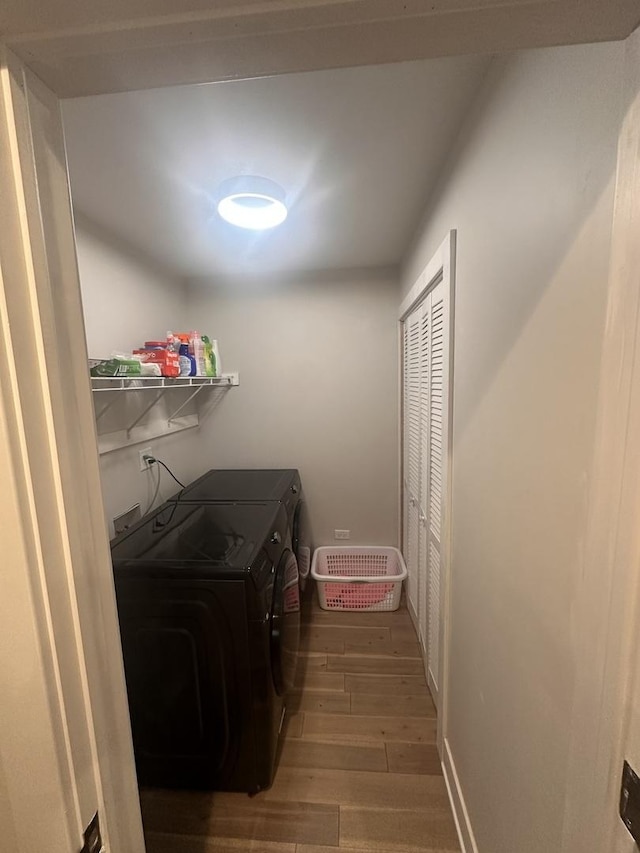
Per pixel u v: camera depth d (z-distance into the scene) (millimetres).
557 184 659
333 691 1895
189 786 1431
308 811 1372
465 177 1162
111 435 1796
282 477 2633
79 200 1590
